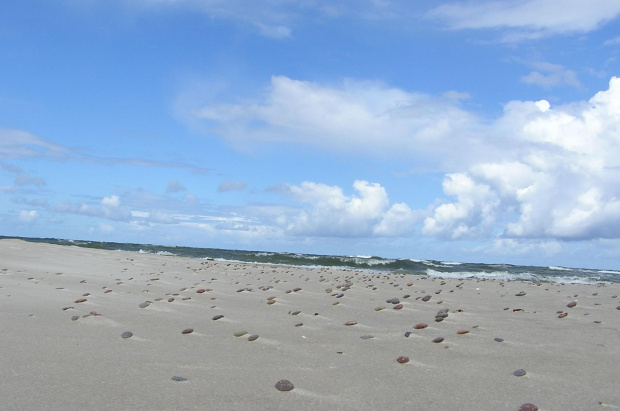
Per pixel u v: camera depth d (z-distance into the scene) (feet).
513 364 17.75
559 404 13.44
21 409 12.09
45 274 45.91
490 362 18.10
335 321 27.17
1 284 36.68
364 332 23.91
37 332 21.63
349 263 126.00
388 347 20.59
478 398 13.94
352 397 13.94
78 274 48.88
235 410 12.60
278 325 25.72
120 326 23.99
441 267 128.98
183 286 44.42
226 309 31.07
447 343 21.31
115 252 87.71
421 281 61.11
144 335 22.17
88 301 31.35
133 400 13.10
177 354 18.76
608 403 13.48
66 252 74.13
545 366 17.44
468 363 17.94
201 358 18.24
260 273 65.16
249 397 13.67
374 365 17.65
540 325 25.86
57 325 23.45
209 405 12.91
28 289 35.29
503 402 13.62
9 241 77.15
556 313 30.89
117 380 14.93
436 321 27.09
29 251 68.69
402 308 32.45
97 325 23.94
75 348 19.10
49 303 29.99
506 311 32.07
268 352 19.54
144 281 46.91
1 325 22.63
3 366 15.96
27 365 16.24
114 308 29.45
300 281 54.13
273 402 13.32
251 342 21.35
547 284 64.18
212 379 15.43
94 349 19.08
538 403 13.52
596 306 35.04
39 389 13.74
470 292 46.60
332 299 37.76
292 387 14.57
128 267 62.18
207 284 47.06
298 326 25.30
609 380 15.67
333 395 14.10
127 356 18.15
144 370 16.24
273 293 40.75
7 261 54.49
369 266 124.26
